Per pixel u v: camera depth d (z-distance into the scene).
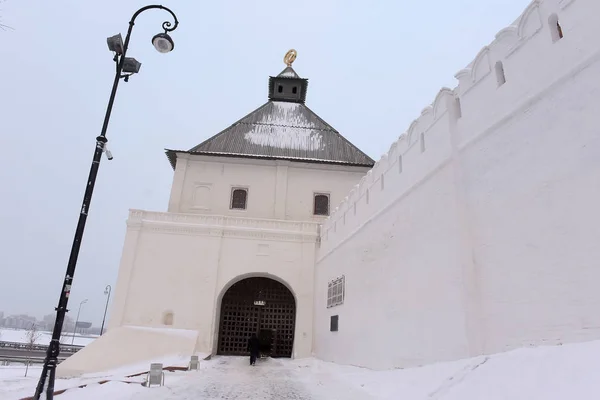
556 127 6.00
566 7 6.04
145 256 19.95
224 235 20.89
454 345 7.75
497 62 7.62
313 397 8.09
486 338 7.02
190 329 19.08
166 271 19.83
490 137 7.56
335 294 16.72
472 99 8.30
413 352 9.42
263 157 24.50
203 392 8.73
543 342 5.77
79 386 10.02
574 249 5.43
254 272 20.47
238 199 24.30
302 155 25.86
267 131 27.80
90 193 7.43
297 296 20.31
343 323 15.18
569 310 5.40
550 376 4.35
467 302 7.45
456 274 7.91
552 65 6.21
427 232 9.36
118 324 18.69
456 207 8.16
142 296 19.31
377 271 12.26
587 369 4.06
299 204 24.36
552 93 6.15
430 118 9.84
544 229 6.00
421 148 10.16
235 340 20.78
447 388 5.76
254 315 21.19
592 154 5.30
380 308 11.73
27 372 16.23
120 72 8.39
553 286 5.71
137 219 20.47
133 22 8.80
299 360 18.00
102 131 7.82
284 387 9.48
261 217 23.84
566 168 5.71
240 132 27.34
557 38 6.30
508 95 7.18
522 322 6.22
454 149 8.63
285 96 32.53
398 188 11.32
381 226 12.30
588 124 5.43
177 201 23.59
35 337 51.91
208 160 24.72
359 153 26.80
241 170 24.73
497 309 6.82
